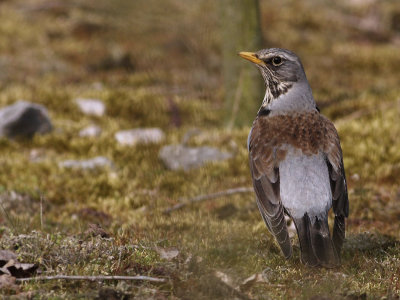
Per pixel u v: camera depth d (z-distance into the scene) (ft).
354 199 41.75
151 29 77.77
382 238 34.27
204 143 52.75
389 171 45.37
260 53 33.94
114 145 52.37
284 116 32.40
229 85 58.70
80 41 77.36
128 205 42.04
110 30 80.12
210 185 44.86
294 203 28.96
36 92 62.44
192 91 66.44
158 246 30.68
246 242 32.09
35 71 69.05
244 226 36.29
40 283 25.49
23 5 85.40
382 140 50.47
